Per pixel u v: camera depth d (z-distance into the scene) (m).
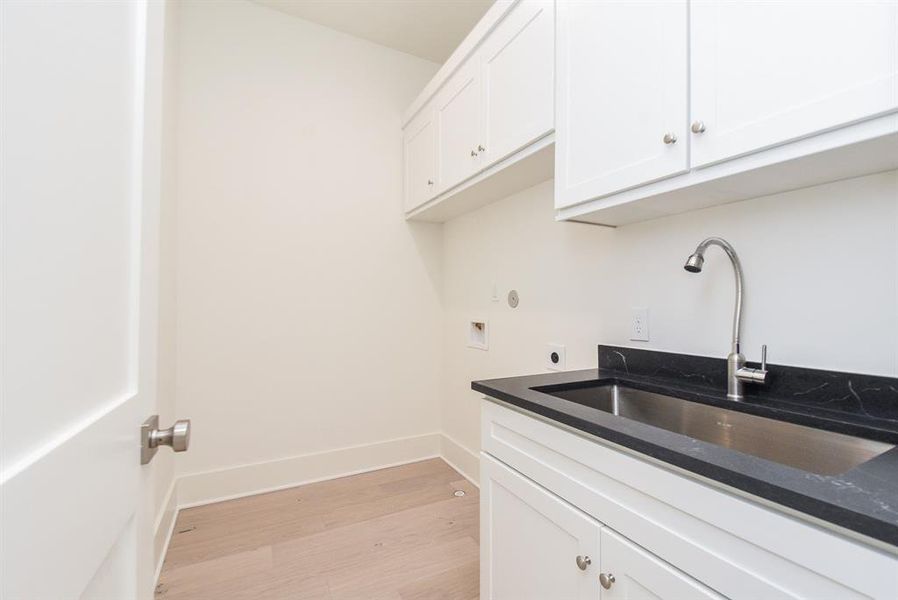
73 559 0.41
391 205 2.59
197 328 2.07
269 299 2.24
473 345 2.39
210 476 2.09
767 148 0.80
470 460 2.39
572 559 0.90
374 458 2.52
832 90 0.70
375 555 1.67
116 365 0.54
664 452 0.70
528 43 1.44
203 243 2.08
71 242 0.42
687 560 0.67
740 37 0.83
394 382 2.59
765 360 1.05
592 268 1.61
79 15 0.43
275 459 2.25
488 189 1.95
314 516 1.96
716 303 1.20
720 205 1.18
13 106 0.33
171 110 1.79
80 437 0.43
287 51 2.29
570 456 0.92
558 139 1.29
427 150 2.24
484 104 1.70
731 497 0.61
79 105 0.43
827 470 0.84
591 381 1.30
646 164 1.01
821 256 0.98
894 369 0.87
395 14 2.27
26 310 0.35
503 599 1.14
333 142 2.41
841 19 0.69
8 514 0.31
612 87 1.11
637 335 1.43
